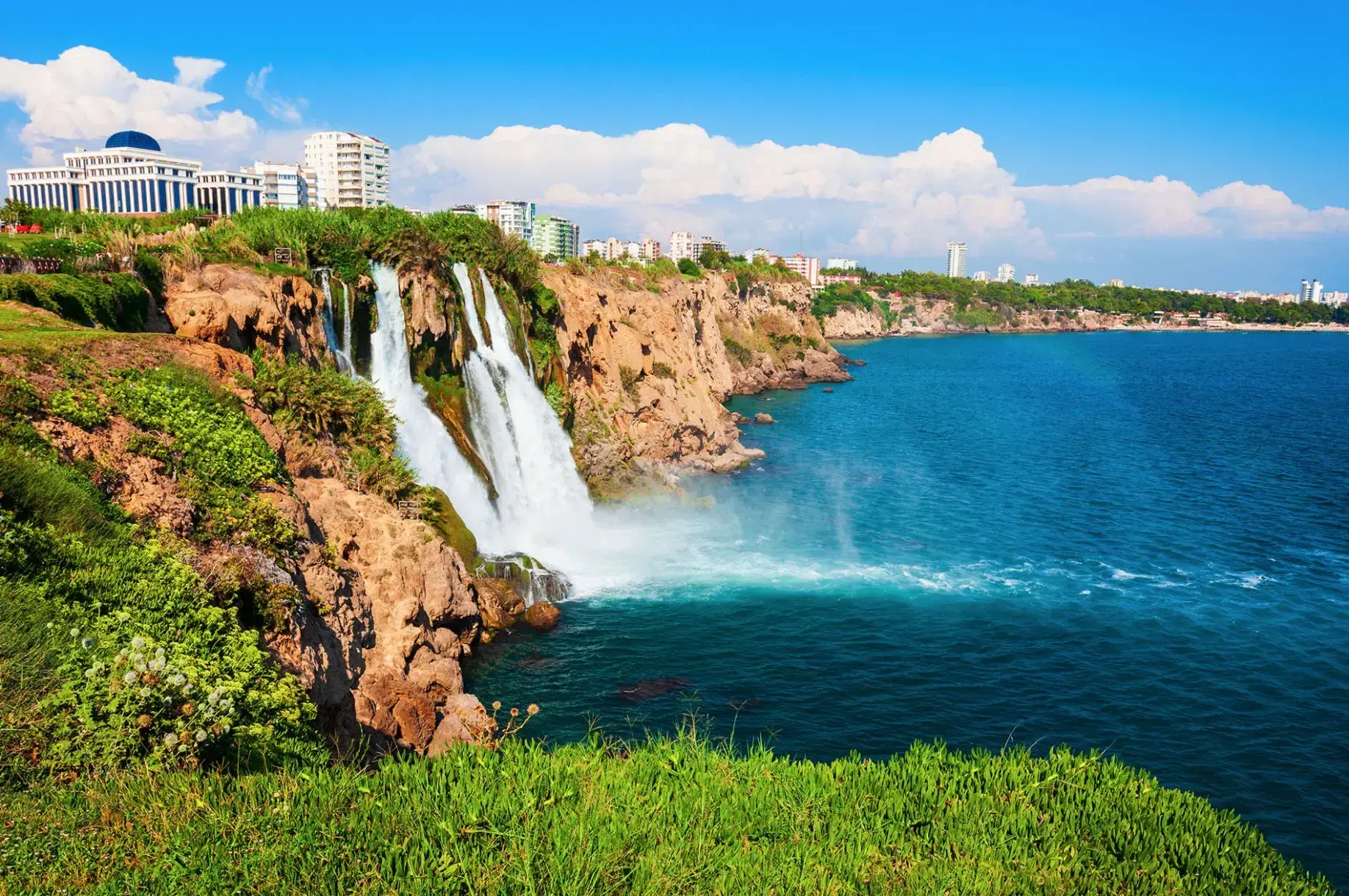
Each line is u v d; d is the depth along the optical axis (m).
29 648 14.90
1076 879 13.38
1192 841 14.59
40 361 24.67
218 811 11.85
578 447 61.06
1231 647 37.75
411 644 30.06
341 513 31.98
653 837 13.21
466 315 53.84
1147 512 60.97
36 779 12.62
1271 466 78.81
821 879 12.66
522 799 13.57
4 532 17.05
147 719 13.74
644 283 101.25
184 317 36.03
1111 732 30.56
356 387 39.62
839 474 72.88
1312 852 24.59
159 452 24.19
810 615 40.34
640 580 44.69
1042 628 39.41
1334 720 31.69
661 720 30.30
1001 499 64.25
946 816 15.11
